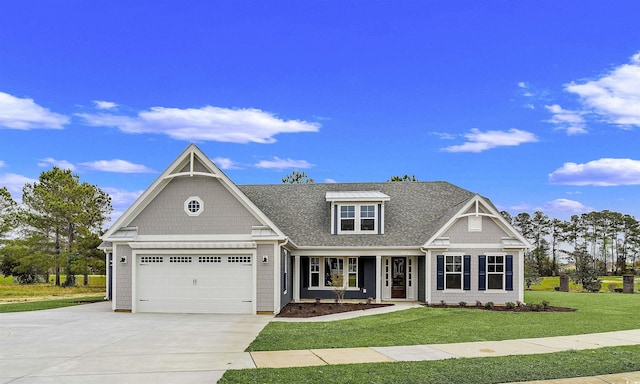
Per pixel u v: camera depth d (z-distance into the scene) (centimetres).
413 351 1209
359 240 2588
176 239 2094
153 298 2094
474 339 1382
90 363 1076
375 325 1672
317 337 1413
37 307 2323
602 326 1636
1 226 4475
